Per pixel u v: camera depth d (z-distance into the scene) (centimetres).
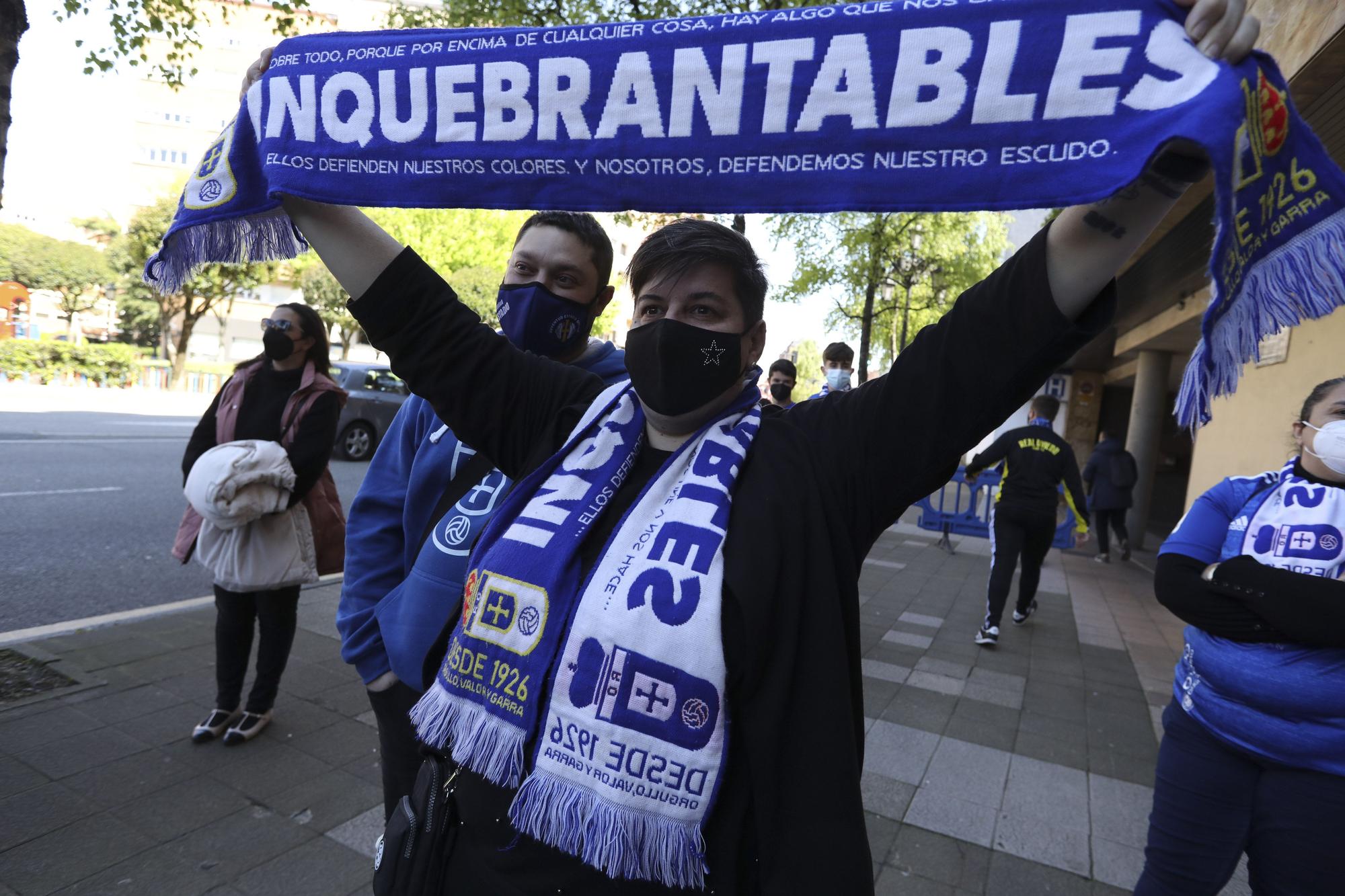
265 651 327
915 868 266
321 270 2936
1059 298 105
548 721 107
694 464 116
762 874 102
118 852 246
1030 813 305
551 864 109
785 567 106
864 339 1244
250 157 152
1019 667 497
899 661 495
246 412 320
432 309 146
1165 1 96
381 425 1316
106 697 353
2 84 307
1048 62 100
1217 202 90
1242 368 97
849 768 103
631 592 106
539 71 126
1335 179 99
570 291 180
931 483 116
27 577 540
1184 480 2214
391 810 178
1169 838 187
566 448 130
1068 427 2064
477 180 130
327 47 142
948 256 1323
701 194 117
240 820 268
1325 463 171
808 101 111
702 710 101
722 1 602
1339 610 158
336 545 340
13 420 1373
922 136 106
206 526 311
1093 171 97
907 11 107
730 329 121
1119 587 822
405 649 163
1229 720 173
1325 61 350
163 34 620
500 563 120
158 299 2703
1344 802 160
